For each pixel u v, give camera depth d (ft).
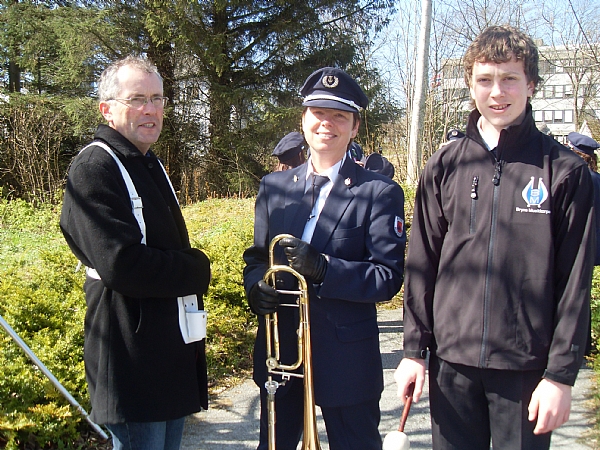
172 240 7.89
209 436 11.88
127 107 7.64
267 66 60.90
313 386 7.51
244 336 16.75
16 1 58.95
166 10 52.90
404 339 7.20
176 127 61.52
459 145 7.00
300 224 7.93
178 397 7.66
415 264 7.18
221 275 17.72
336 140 7.80
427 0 32.65
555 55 61.00
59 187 55.72
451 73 43.32
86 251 7.10
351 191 7.79
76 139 61.46
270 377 7.63
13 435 9.83
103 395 7.29
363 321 7.77
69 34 52.60
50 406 10.50
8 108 56.70
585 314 6.15
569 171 6.28
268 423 7.61
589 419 12.32
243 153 58.65
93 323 7.53
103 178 7.12
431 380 7.23
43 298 14.10
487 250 6.59
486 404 7.01
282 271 7.89
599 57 53.78
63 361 12.16
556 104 74.74
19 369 11.08
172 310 7.70
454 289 6.82
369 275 7.33
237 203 44.52
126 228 7.02
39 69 62.08
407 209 25.38
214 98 58.49
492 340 6.53
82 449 10.77
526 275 6.43
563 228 6.32
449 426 7.06
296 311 7.70
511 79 6.46
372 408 7.86
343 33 59.21
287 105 59.00
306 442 7.41
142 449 7.61
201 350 8.39
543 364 6.47
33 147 55.98
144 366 7.38
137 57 8.04
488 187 6.64
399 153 41.57
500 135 6.64
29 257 25.39
